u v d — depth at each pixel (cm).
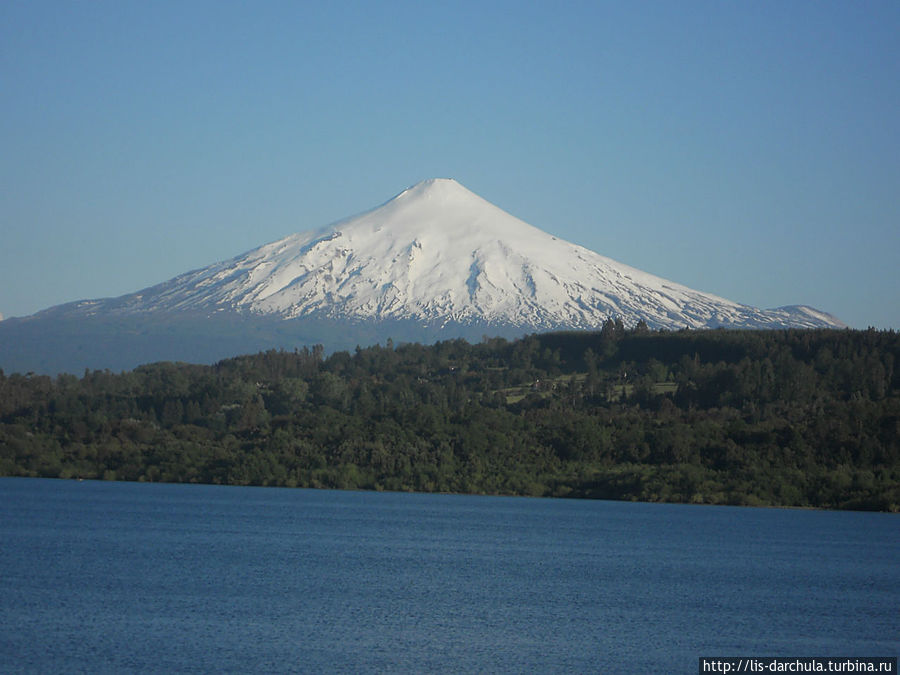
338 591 9038
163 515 15150
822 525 15350
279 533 13238
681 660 6869
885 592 9562
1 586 8825
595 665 6712
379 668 6500
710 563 11325
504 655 6912
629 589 9538
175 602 8312
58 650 6706
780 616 8356
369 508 17225
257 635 7244
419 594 8994
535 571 10538
